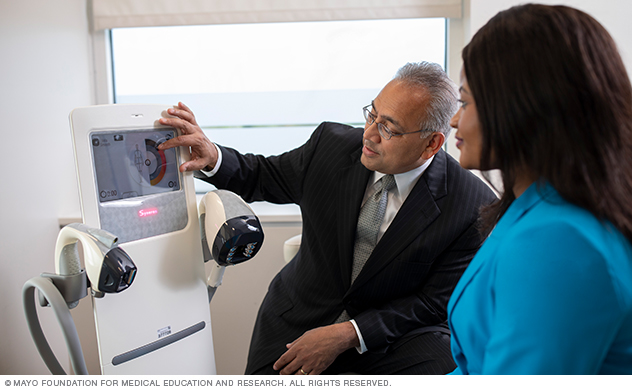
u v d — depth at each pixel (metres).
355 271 1.27
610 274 0.49
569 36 0.53
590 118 0.52
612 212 0.52
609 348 0.53
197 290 1.14
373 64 1.90
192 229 1.13
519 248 0.54
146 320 1.04
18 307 1.50
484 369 0.56
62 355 1.73
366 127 1.17
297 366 1.12
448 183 1.25
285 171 1.43
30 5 1.55
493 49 0.57
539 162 0.55
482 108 0.59
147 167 1.06
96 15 1.78
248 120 1.96
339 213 1.28
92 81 1.89
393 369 1.19
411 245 1.20
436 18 1.85
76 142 0.94
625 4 1.59
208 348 1.17
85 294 1.02
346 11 1.75
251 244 1.04
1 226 1.42
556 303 0.50
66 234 0.95
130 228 1.02
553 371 0.49
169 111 1.09
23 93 1.53
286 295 1.39
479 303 0.63
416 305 1.23
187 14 1.76
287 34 1.88
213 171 1.25
